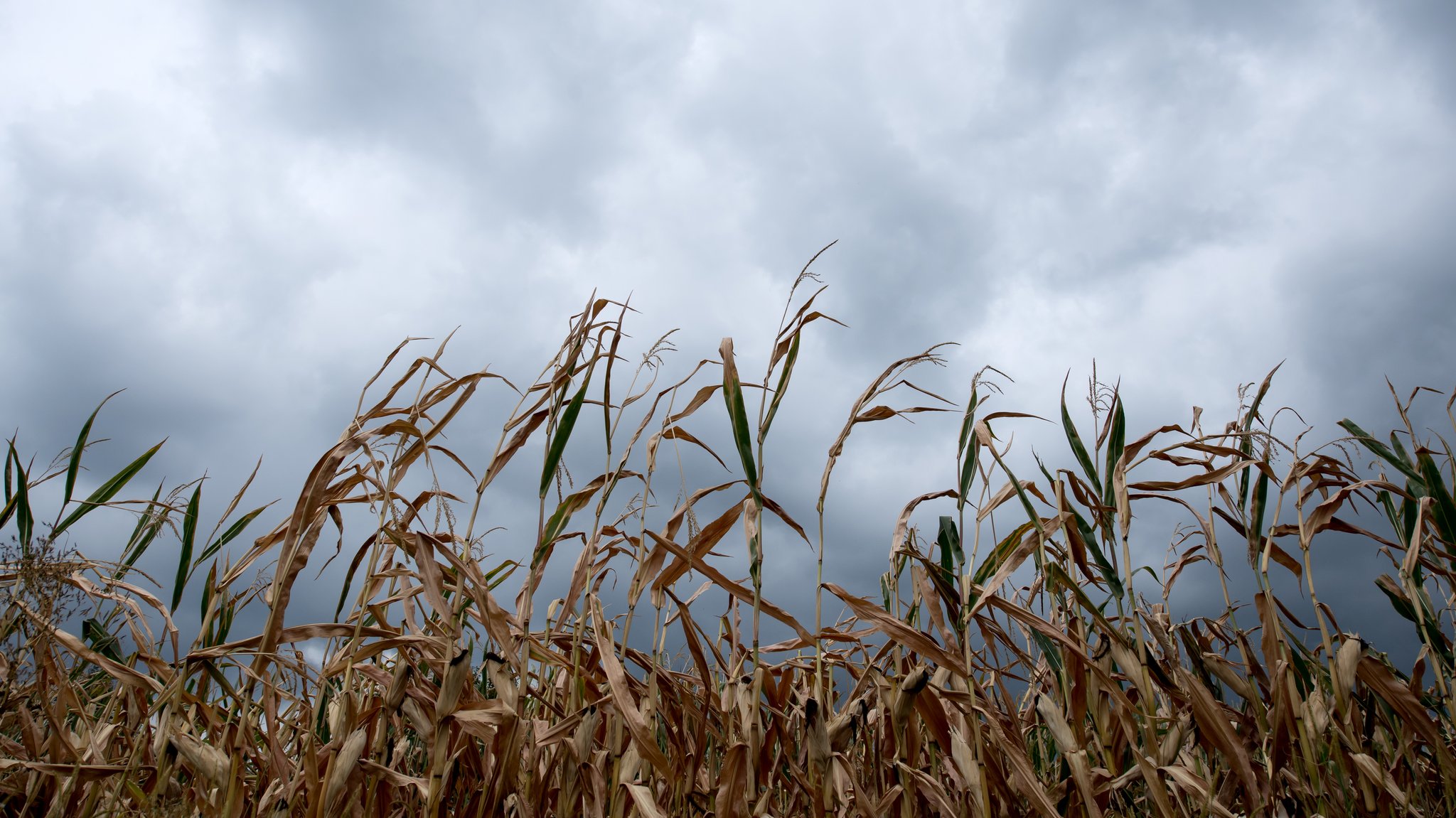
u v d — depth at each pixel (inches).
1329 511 119.0
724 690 121.9
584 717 106.3
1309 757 106.6
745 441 111.3
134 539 133.4
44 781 113.6
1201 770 117.1
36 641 106.5
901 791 105.0
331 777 94.1
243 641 99.0
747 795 101.2
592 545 118.1
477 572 107.0
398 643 105.9
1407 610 123.7
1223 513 124.2
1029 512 112.3
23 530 111.0
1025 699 151.3
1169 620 134.6
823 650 133.3
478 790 114.8
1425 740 107.7
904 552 116.5
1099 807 119.1
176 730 100.2
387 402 122.3
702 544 118.7
